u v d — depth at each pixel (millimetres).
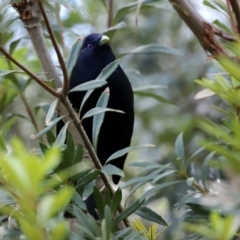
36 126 7766
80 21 10648
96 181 5371
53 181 3877
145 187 9141
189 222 4520
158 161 10195
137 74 8758
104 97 4797
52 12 7863
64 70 4281
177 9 5598
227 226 2842
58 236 2834
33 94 10492
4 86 7844
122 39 11859
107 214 3451
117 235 3887
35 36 5352
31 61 8930
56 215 3871
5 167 2867
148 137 10820
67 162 4305
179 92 11164
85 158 5102
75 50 4785
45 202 2906
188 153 9742
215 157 6242
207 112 10414
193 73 11180
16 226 4871
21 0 5117
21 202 3080
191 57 11531
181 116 10617
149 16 11930
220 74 4988
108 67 4887
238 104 3998
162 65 11688
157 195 8594
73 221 5715
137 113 11148
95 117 4762
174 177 8438
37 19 5336
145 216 4910
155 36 11859
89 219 3586
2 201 4156
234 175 3359
